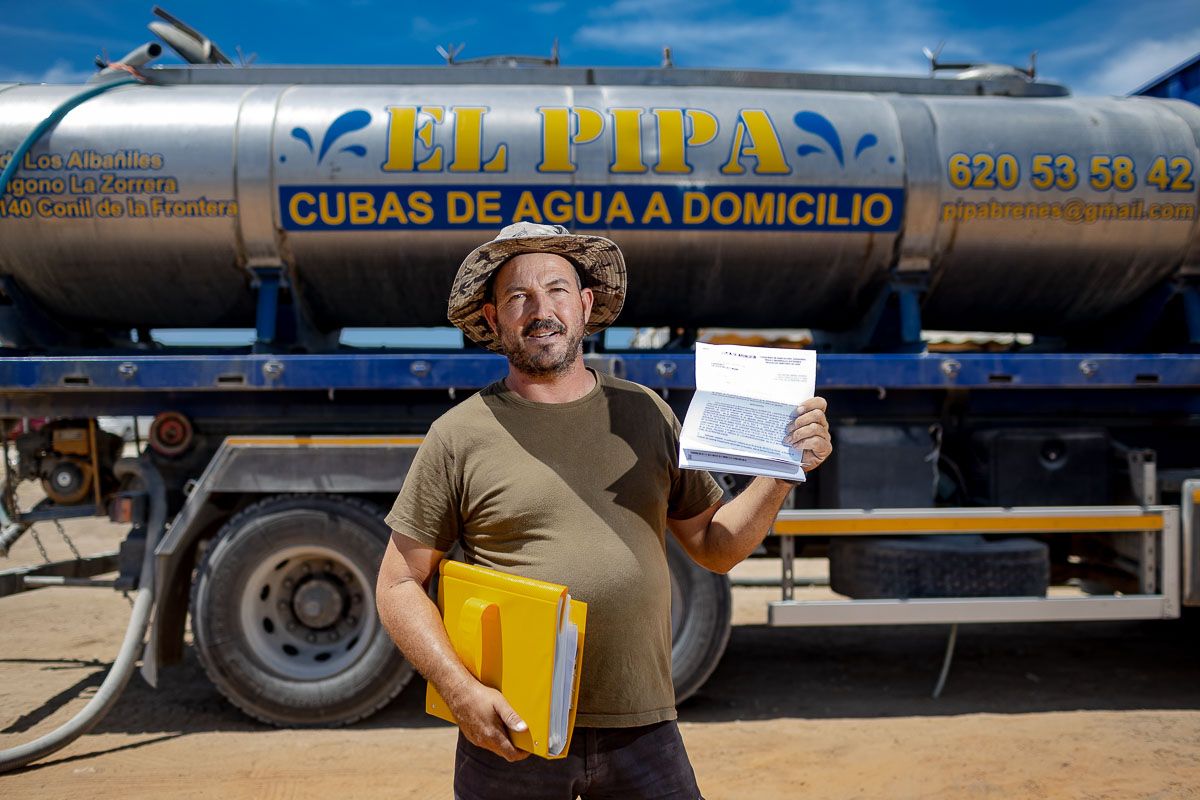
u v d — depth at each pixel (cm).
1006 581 419
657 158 431
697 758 368
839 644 582
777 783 341
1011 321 516
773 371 173
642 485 174
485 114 433
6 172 424
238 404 441
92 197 428
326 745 385
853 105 455
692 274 455
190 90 446
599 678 166
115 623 616
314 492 414
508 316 175
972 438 471
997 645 579
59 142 429
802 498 462
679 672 412
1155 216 457
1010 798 324
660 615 173
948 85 493
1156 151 457
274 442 412
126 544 427
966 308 498
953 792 330
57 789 335
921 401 465
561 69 467
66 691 464
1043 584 422
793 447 166
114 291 461
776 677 502
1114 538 452
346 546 404
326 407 445
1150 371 427
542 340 172
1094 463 458
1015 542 432
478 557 172
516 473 169
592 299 202
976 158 447
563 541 166
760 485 181
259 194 427
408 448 412
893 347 479
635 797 167
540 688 149
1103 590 565
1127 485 453
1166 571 424
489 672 156
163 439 433
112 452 464
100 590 726
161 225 431
